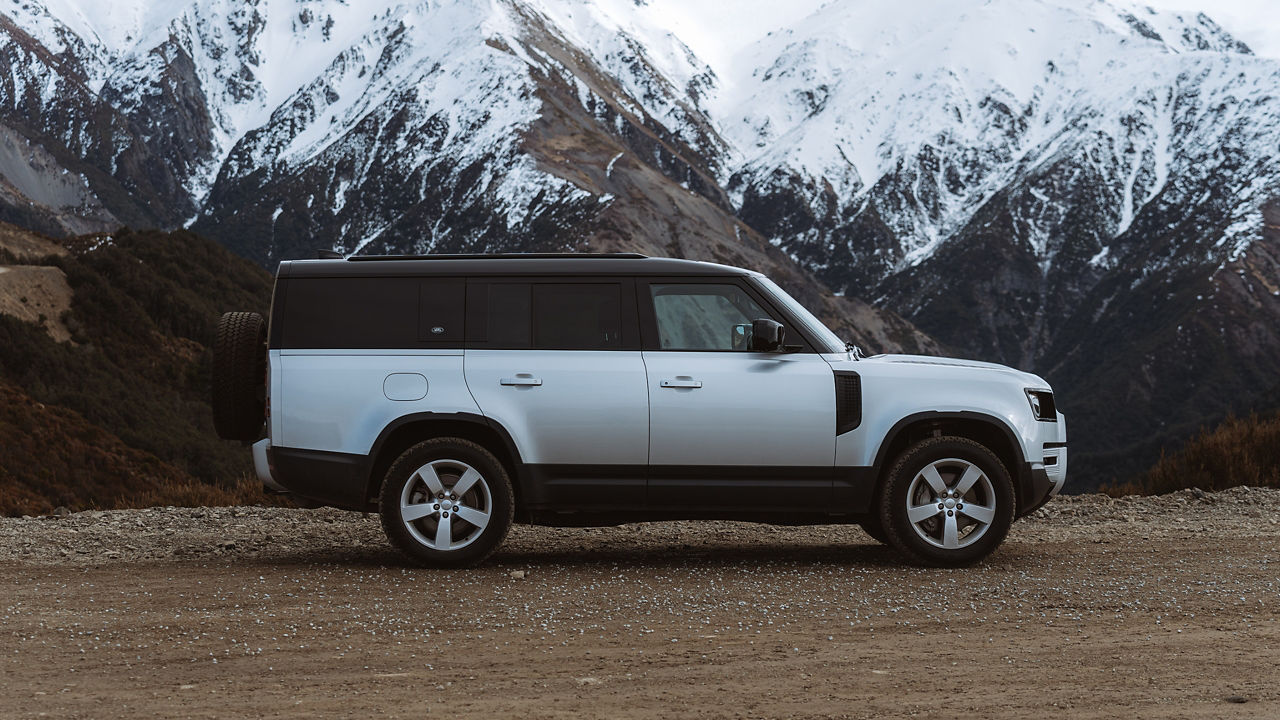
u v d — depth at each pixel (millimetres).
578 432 7957
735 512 8156
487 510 7930
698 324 8164
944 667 5195
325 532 10102
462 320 8055
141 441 49562
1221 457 13742
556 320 8070
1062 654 5449
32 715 4395
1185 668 5156
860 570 7961
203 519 11039
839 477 8062
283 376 8000
